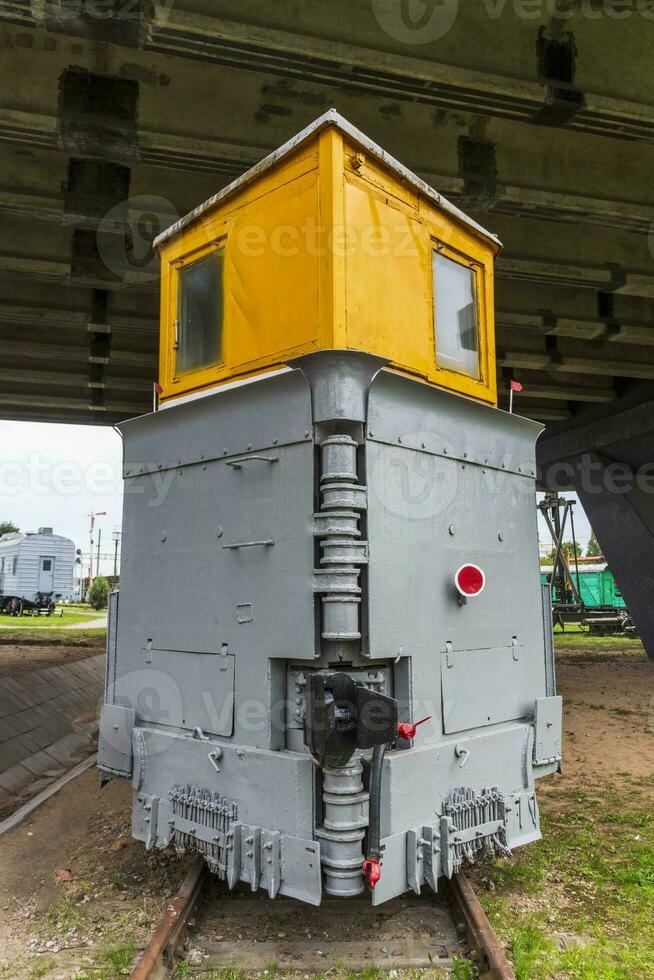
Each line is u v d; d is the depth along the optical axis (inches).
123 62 237.3
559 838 204.1
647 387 568.1
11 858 197.2
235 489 153.8
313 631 133.3
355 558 132.4
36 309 383.2
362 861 127.5
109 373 499.5
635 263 370.3
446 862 138.1
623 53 245.4
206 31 198.5
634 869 178.9
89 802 251.8
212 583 156.1
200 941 139.9
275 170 162.6
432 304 173.9
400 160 270.4
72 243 325.1
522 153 285.1
